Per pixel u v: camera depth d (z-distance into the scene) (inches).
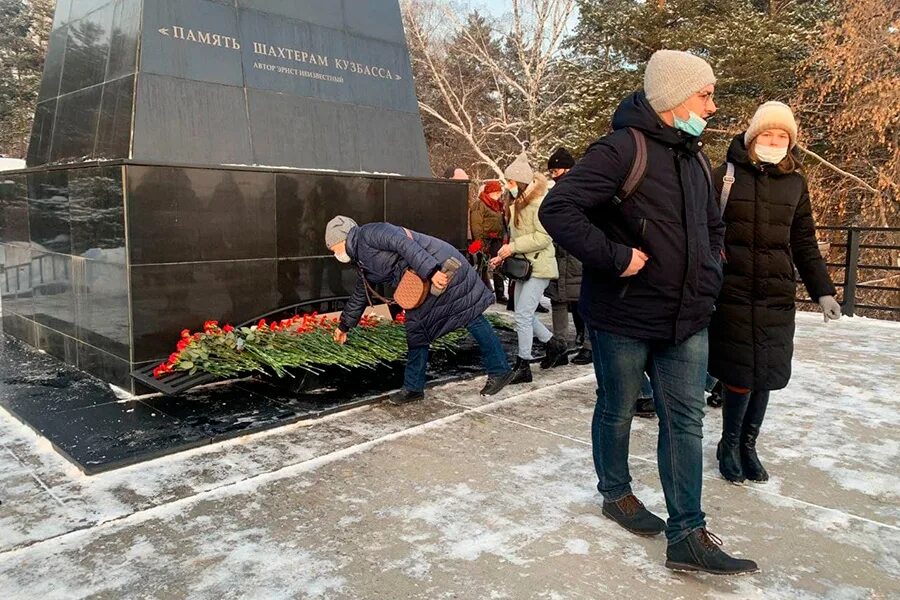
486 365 180.1
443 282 159.2
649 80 94.6
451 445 144.3
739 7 686.5
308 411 161.3
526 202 186.4
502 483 125.2
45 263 212.2
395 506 115.2
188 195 177.2
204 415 157.6
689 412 96.3
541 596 89.4
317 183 206.5
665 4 678.5
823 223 612.7
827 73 573.6
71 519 109.0
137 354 171.6
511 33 1085.1
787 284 119.6
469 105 1141.7
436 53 1111.0
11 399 169.3
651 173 93.3
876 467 136.5
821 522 112.0
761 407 126.3
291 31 219.6
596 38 792.9
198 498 117.3
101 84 198.7
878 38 506.6
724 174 119.8
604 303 99.3
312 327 192.9
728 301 120.2
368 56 243.1
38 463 132.3
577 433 152.7
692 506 95.3
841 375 210.8
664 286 93.8
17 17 1194.0
